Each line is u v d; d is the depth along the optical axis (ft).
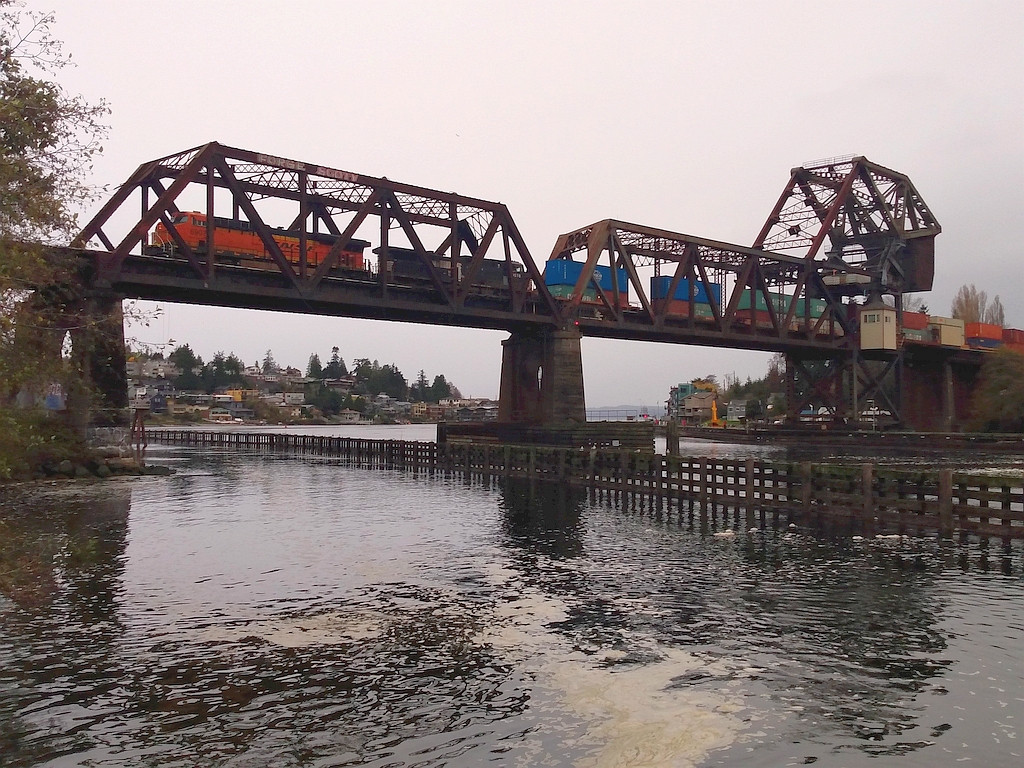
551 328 182.29
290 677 40.34
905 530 82.89
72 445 134.21
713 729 33.78
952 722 34.53
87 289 119.75
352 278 154.10
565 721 34.76
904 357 313.32
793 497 94.79
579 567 67.56
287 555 73.51
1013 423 274.98
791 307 253.85
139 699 37.50
